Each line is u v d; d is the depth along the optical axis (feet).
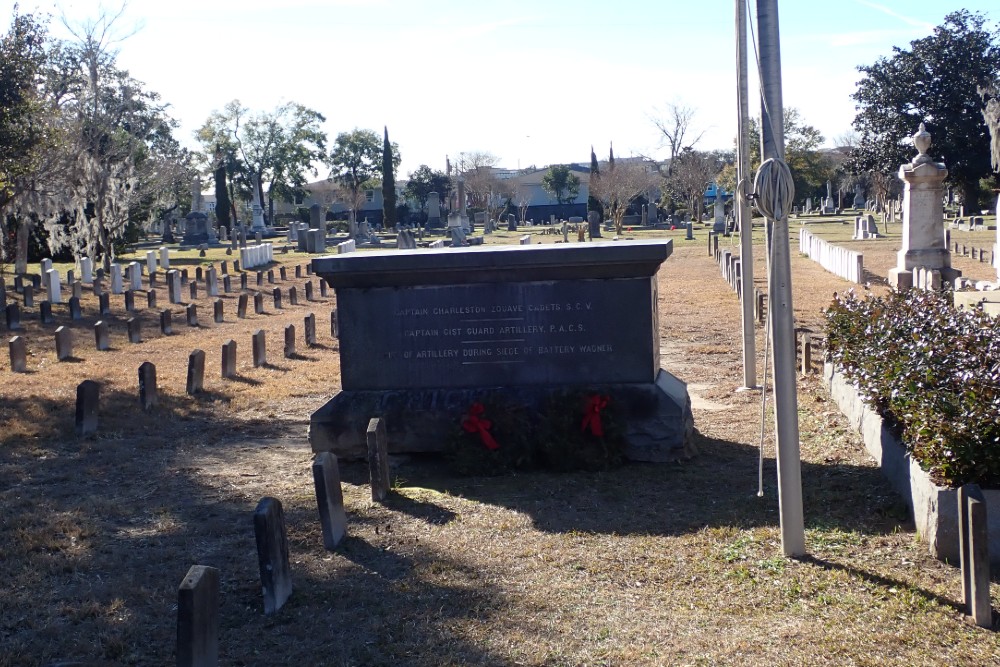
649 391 32.60
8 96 106.83
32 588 23.34
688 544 24.40
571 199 390.63
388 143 312.50
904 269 88.02
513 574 23.02
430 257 33.63
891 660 17.61
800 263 131.85
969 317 35.04
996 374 25.38
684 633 19.30
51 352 67.82
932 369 28.43
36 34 109.81
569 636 19.43
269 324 86.74
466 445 32.37
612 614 20.42
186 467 35.22
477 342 34.14
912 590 20.61
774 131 21.94
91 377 56.24
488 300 33.96
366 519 27.86
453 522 27.25
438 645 19.33
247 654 19.34
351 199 358.02
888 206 219.41
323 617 20.98
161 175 163.02
